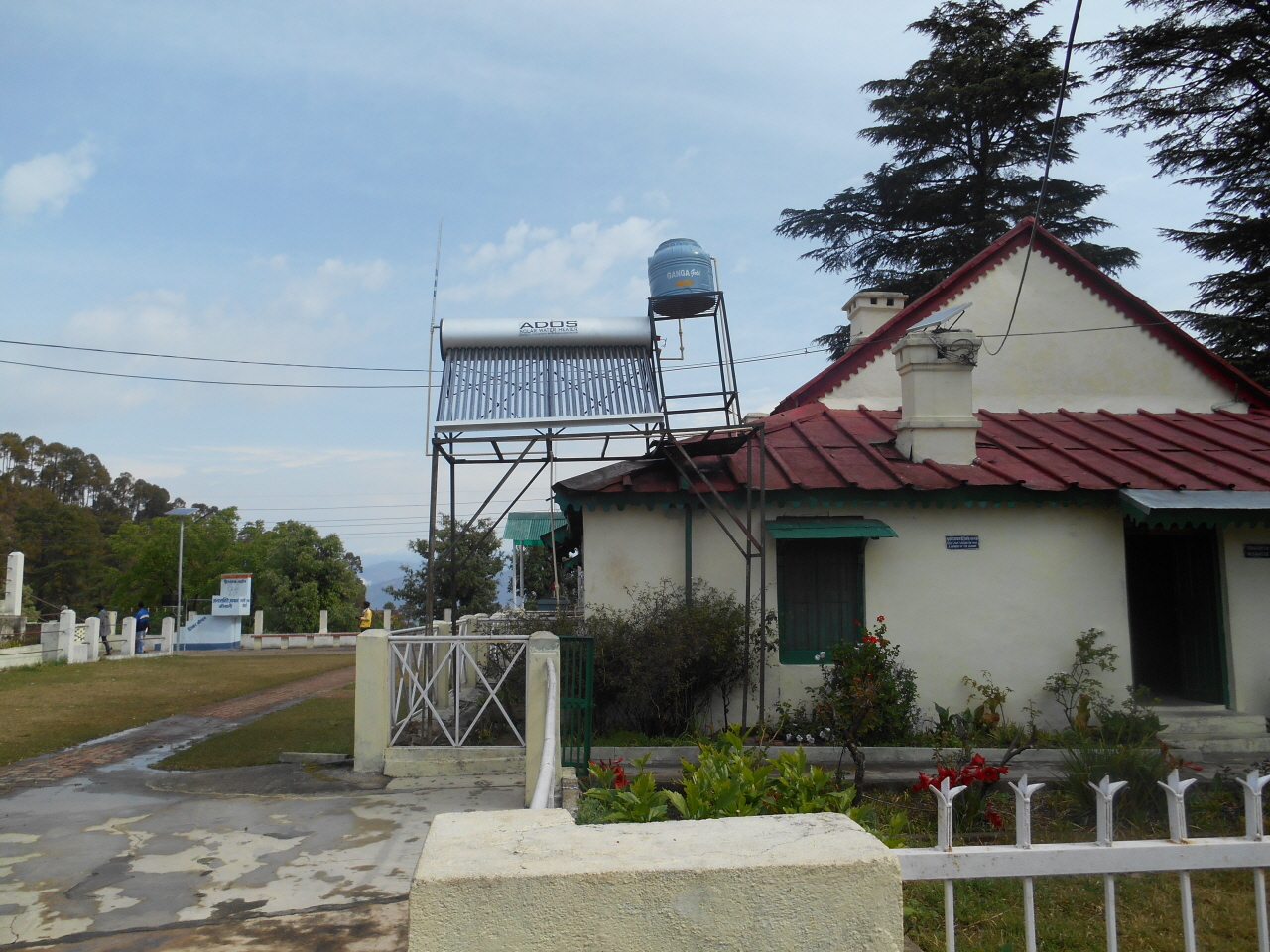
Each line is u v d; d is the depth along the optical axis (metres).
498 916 1.78
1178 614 11.92
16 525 63.31
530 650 6.93
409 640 8.48
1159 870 2.82
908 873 2.73
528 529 23.03
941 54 28.03
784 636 10.64
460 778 7.98
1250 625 10.98
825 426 12.74
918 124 27.56
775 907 1.85
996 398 13.84
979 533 10.88
